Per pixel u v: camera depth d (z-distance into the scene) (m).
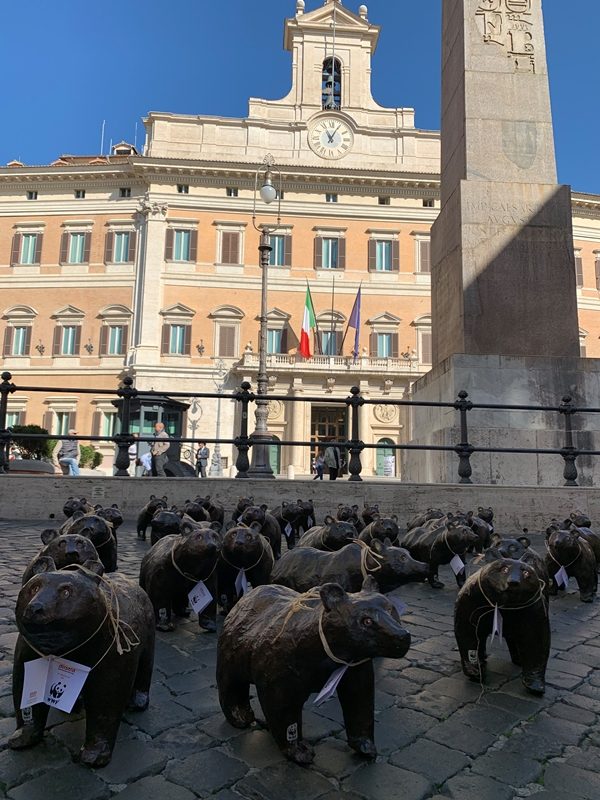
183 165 40.38
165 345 39.41
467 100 9.69
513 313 8.99
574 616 4.05
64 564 2.53
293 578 3.12
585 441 8.38
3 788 1.78
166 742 2.08
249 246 41.00
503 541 3.10
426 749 2.10
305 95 43.25
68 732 2.11
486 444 8.21
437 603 4.28
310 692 1.97
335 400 7.50
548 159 9.65
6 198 41.88
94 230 41.31
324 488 7.21
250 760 1.98
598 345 42.16
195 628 3.48
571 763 2.03
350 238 41.56
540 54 10.14
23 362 40.09
